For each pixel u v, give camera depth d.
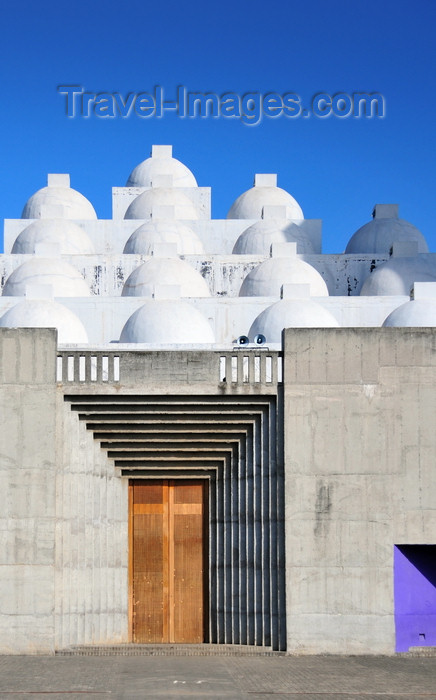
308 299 45.56
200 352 27.77
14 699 20.28
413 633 27.14
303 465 27.23
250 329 44.75
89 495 28.14
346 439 27.30
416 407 27.42
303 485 27.19
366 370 27.48
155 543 28.89
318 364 27.48
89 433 28.20
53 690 21.23
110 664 24.80
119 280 53.50
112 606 28.30
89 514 28.06
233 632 28.00
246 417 28.17
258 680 22.64
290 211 62.53
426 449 27.33
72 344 38.66
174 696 20.66
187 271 50.50
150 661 25.36
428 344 27.56
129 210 61.75
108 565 28.39
